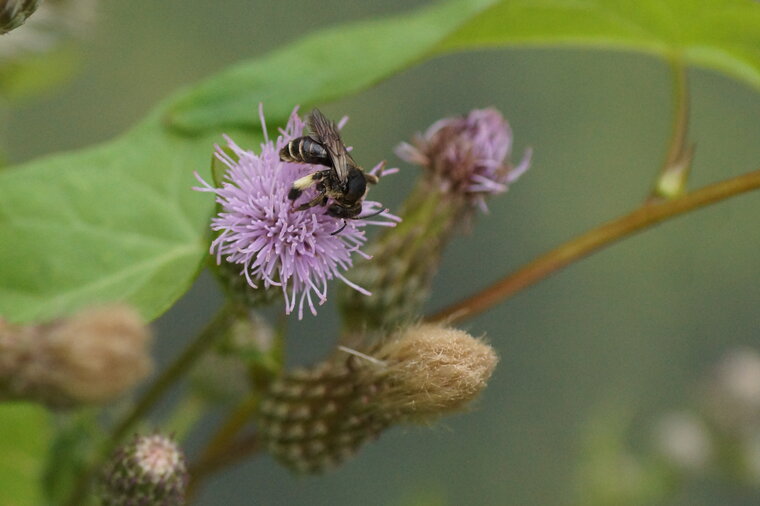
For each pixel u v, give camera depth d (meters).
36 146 0.48
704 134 0.72
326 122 0.31
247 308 0.31
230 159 0.31
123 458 0.31
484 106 0.64
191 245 0.32
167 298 0.31
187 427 0.34
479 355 0.31
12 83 0.35
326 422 0.32
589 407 0.62
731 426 0.39
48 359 0.29
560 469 0.57
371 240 0.33
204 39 0.54
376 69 0.32
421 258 0.33
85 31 0.34
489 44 0.33
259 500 0.53
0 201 0.32
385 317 0.32
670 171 0.32
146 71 0.52
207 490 0.52
